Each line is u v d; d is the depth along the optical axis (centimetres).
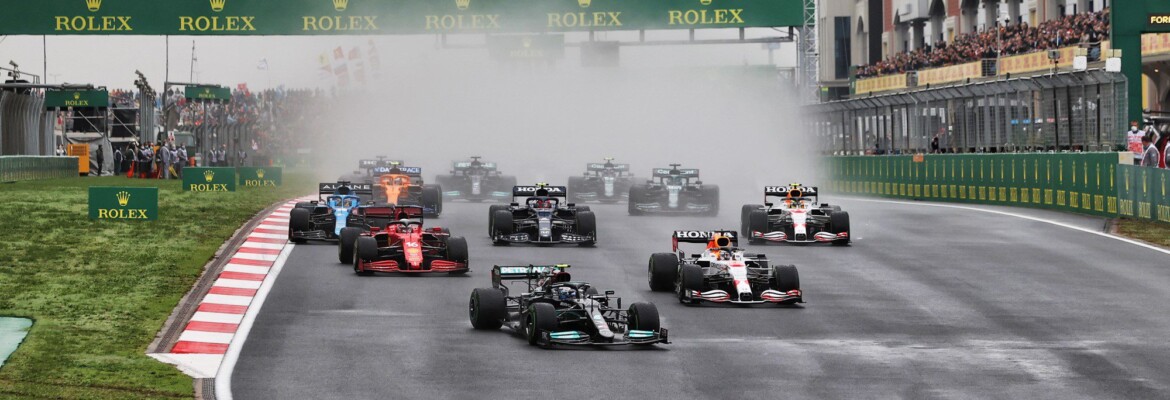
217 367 5634
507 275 6675
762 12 18088
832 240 10500
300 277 8450
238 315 6988
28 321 6575
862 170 19112
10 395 4862
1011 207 14925
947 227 12156
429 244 9362
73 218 12181
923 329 6662
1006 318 7006
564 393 5106
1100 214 13262
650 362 5738
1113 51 13800
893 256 9812
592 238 10500
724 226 12462
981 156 15762
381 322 6775
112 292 7525
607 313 7000
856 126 19738
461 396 5056
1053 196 14288
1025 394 5134
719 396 5072
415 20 18162
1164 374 5528
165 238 10444
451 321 6825
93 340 6112
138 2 18150
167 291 7662
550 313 6075
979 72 19700
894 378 5438
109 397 4903
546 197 11169
